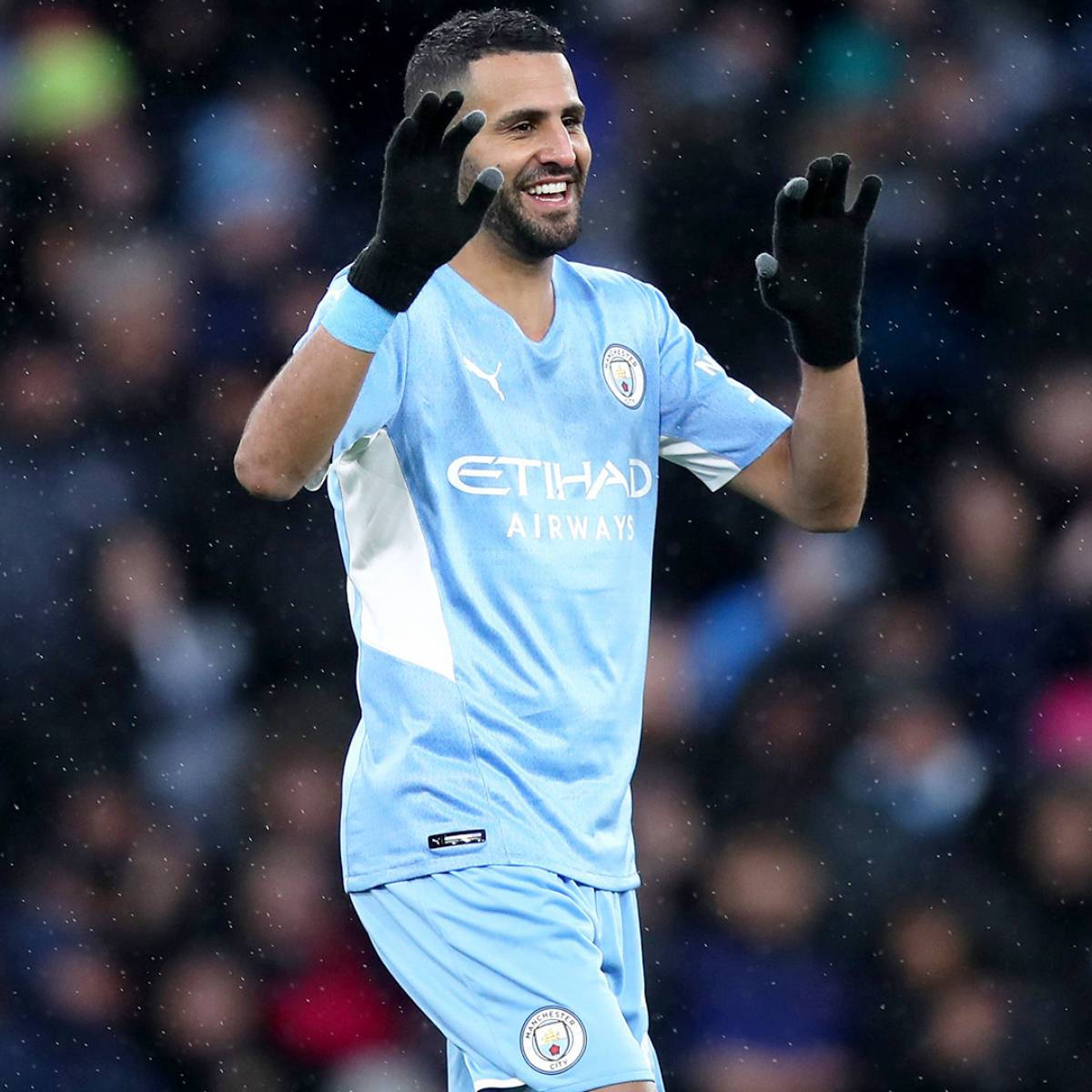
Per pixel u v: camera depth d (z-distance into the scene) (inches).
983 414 1187.3
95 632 1099.3
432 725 478.6
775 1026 983.6
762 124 1240.2
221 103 1254.3
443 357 486.0
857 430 514.9
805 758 1040.8
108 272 1206.9
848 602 1098.7
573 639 489.4
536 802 479.8
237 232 1219.9
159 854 1043.9
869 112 1238.3
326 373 450.0
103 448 1161.4
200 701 1092.5
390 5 1261.1
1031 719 1061.1
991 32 1256.8
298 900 1027.3
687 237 1229.1
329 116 1258.0
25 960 1015.0
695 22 1251.8
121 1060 995.9
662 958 1001.5
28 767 1063.0
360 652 492.1
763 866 1012.5
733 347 1219.9
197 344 1193.4
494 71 490.6
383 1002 1005.8
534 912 471.5
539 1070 466.0
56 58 1247.5
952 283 1218.6
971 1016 983.6
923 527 1147.3
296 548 1134.4
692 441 535.2
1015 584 1118.4
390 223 446.6
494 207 491.2
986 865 1012.5
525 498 488.1
